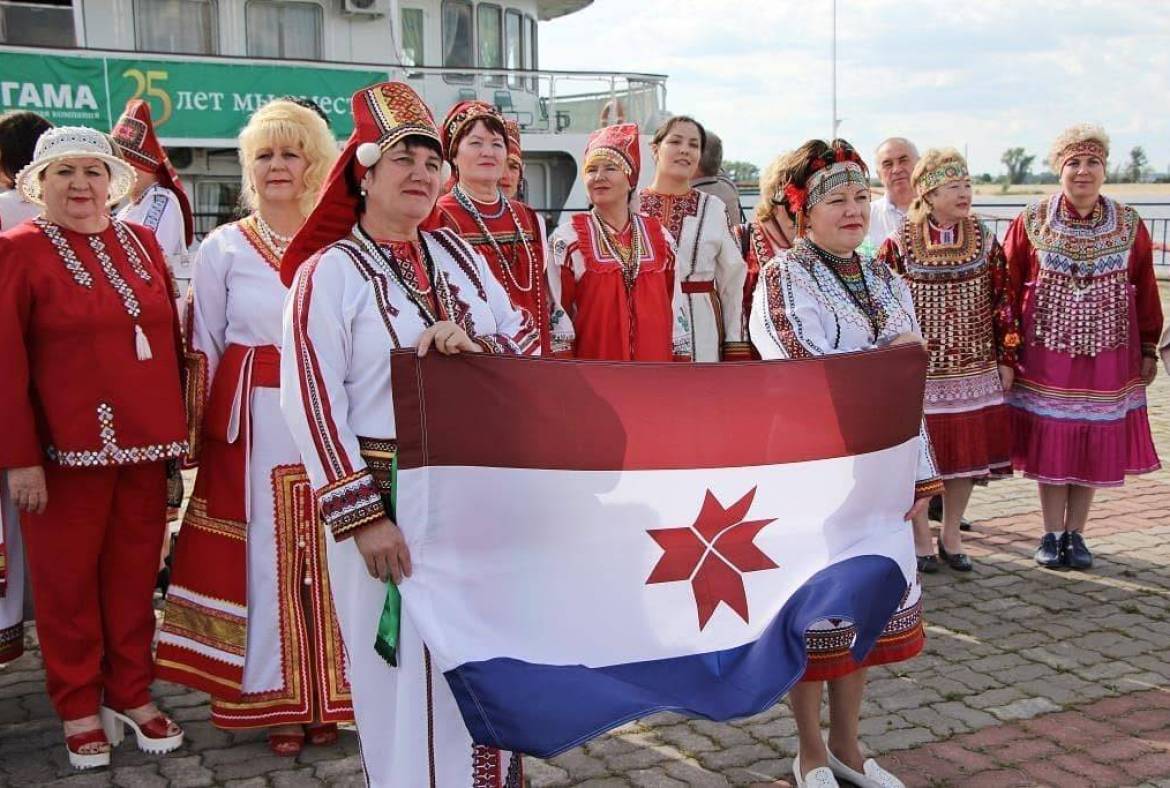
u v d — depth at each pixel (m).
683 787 3.49
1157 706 4.05
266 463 3.60
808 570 2.97
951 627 4.80
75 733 3.60
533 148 12.92
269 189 3.60
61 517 3.50
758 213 3.71
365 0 12.08
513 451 2.62
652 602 2.78
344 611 2.67
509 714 2.45
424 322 2.65
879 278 3.44
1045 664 4.42
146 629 3.74
